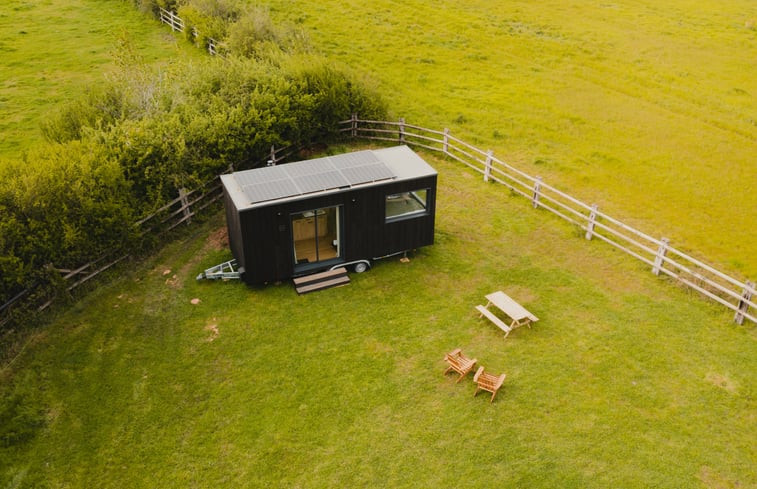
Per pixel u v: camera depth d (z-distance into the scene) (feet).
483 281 64.08
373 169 63.82
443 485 42.93
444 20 151.53
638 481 43.01
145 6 146.20
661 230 74.23
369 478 43.55
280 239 60.34
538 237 71.97
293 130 86.99
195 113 77.71
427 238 67.41
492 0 168.25
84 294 60.80
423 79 119.14
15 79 112.06
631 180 86.12
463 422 47.65
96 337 55.72
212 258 67.41
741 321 57.11
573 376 51.75
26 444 45.88
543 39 142.10
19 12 148.25
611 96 114.83
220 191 78.38
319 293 62.03
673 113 108.17
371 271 65.67
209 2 132.98
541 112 107.55
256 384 51.11
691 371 52.16
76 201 59.00
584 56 132.87
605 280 64.18
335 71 95.45
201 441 46.39
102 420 47.88
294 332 56.70
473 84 118.52
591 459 44.62
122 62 89.56
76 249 59.16
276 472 44.09
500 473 43.70
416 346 55.11
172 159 69.97
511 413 48.37
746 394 49.83
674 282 63.52
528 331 56.85
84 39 133.18
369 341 55.67
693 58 132.36
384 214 63.67
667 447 45.47
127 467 44.52
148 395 50.06
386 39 138.10
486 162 83.15
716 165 90.74
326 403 49.37
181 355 53.98
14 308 54.70
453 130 100.12
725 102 112.06
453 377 51.83
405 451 45.42
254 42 113.19
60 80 112.16
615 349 54.65
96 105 80.79
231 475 43.93
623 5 167.84
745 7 166.61
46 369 52.06
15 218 54.39
